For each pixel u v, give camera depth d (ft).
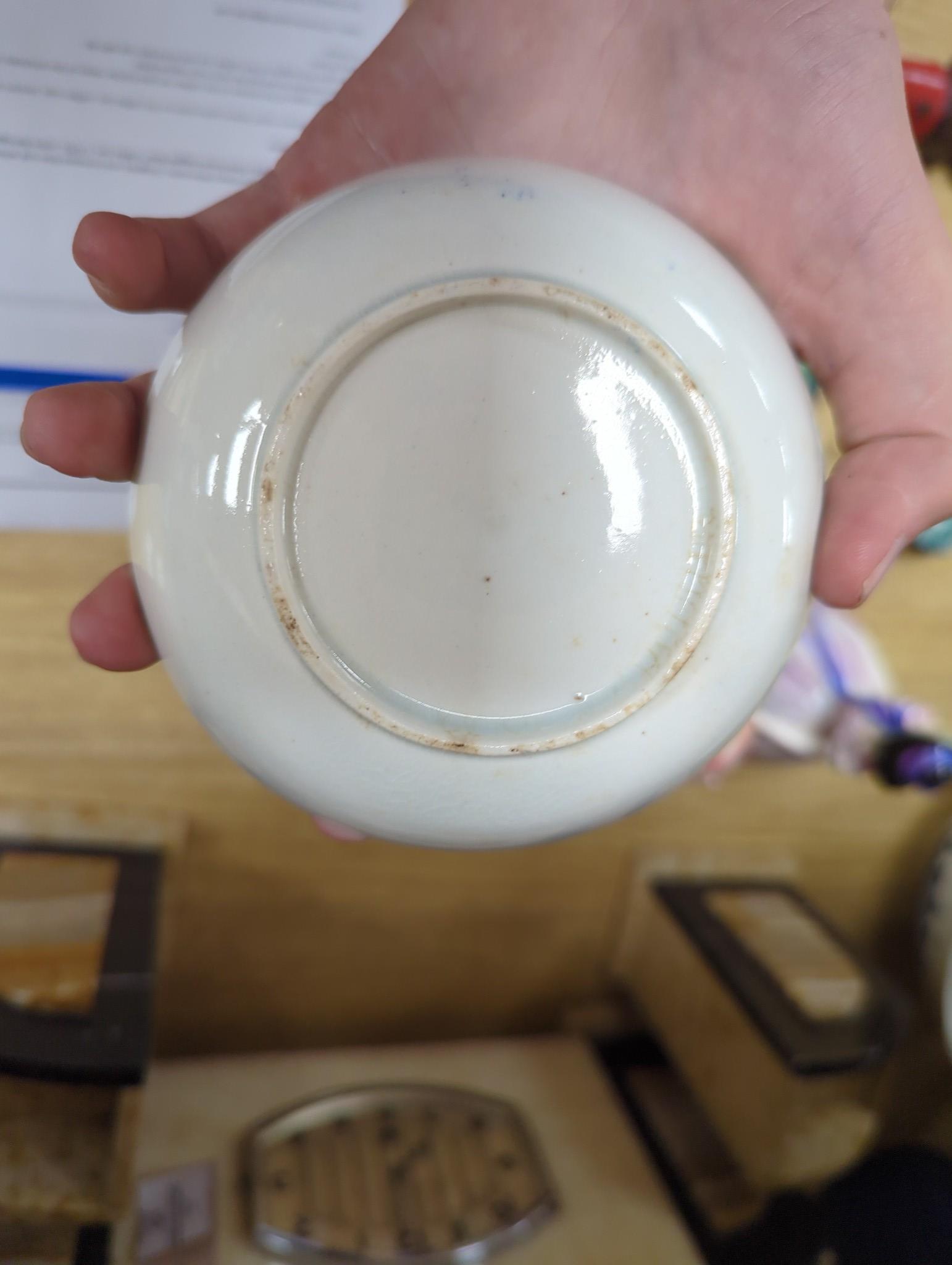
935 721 2.15
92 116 1.57
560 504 0.93
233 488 0.92
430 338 0.91
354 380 0.91
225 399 0.92
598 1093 2.20
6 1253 1.63
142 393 1.11
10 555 1.75
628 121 1.32
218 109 1.61
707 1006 2.05
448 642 0.95
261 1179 1.87
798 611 1.06
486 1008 2.40
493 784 1.00
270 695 0.97
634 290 0.94
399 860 2.17
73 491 1.74
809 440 1.03
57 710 1.87
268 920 2.16
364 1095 2.07
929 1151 2.28
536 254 0.93
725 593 0.99
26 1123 1.57
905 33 1.70
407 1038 2.39
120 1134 1.53
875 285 1.24
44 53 1.52
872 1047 1.81
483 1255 1.81
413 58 1.31
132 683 1.88
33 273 1.62
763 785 2.32
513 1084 2.20
